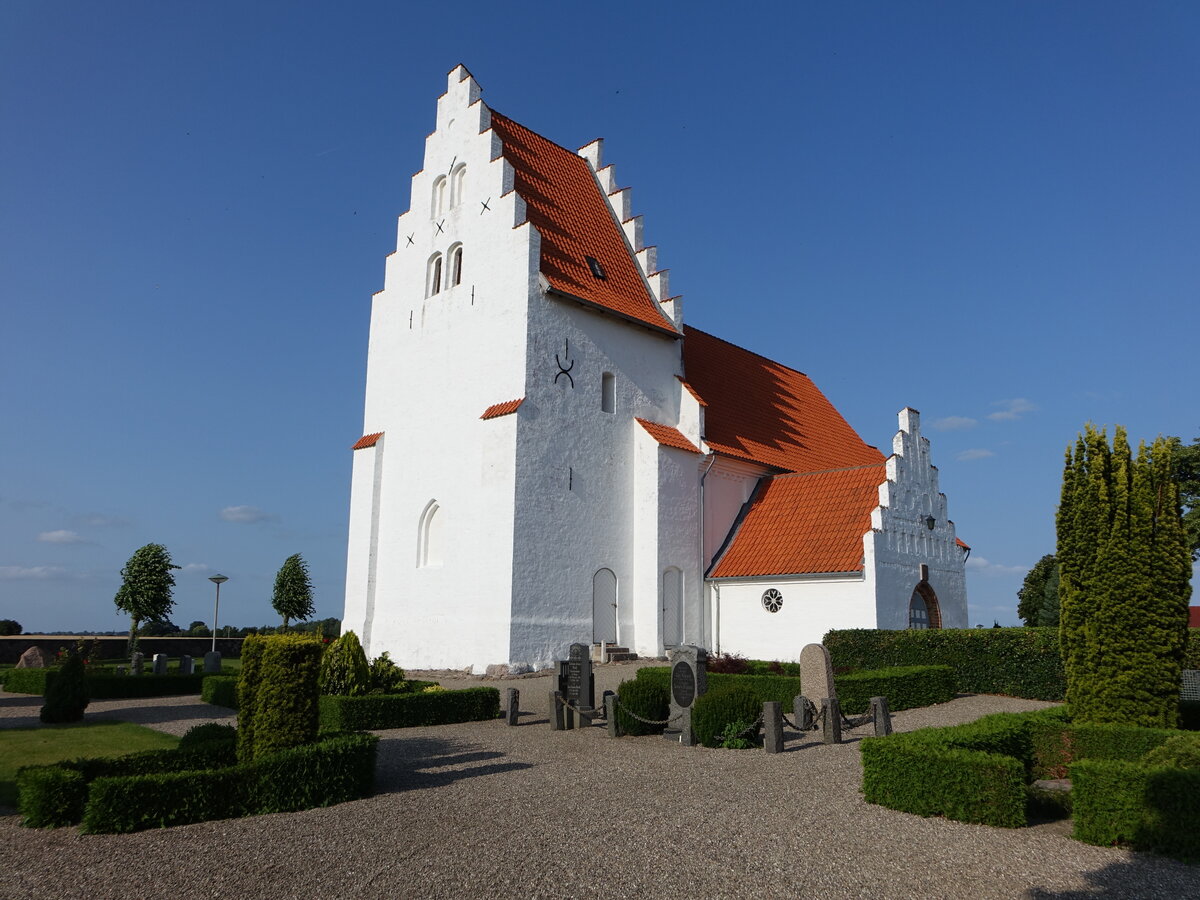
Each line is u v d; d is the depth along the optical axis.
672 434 31.67
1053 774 12.99
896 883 7.90
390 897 7.54
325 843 9.15
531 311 27.97
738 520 32.66
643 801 10.95
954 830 9.63
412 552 29.84
